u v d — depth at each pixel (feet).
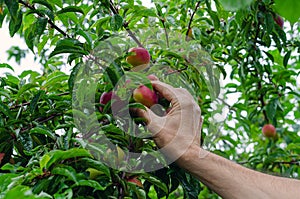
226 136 5.80
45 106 3.59
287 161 6.12
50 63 4.14
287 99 7.54
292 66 7.41
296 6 1.11
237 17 4.21
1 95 3.58
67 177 2.56
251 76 5.68
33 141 3.31
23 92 3.51
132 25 3.80
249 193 3.08
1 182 2.53
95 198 2.88
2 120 3.19
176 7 4.43
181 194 6.97
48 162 2.51
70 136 2.91
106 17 3.60
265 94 5.98
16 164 3.15
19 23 3.44
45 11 3.43
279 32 4.78
